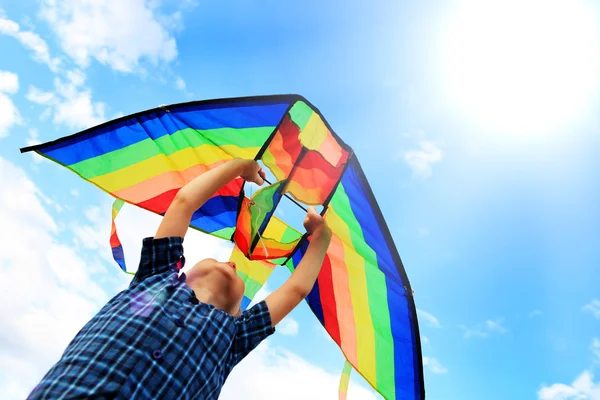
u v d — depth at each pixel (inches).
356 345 99.8
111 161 86.7
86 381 45.1
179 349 51.0
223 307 63.8
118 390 45.4
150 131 85.4
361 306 99.0
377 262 94.5
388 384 96.9
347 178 88.2
